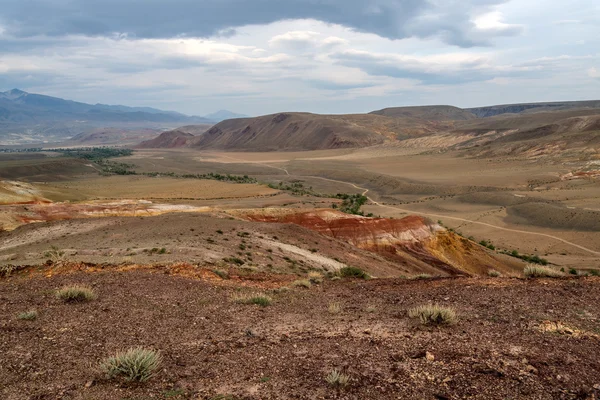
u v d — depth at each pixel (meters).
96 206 71.06
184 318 9.88
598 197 113.50
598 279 12.54
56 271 15.24
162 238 27.23
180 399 6.00
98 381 6.47
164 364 7.18
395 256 52.34
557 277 13.55
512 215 109.00
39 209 66.44
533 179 153.25
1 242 34.44
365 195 154.88
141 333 8.67
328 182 188.50
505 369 6.66
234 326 9.45
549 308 9.81
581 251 77.50
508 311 9.76
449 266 51.34
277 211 59.38
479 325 8.92
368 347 7.90
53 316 9.52
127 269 16.08
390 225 57.31
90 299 11.00
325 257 33.03
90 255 20.27
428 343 7.95
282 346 8.09
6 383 6.25
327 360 7.33
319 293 13.46
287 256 28.69
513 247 83.06
